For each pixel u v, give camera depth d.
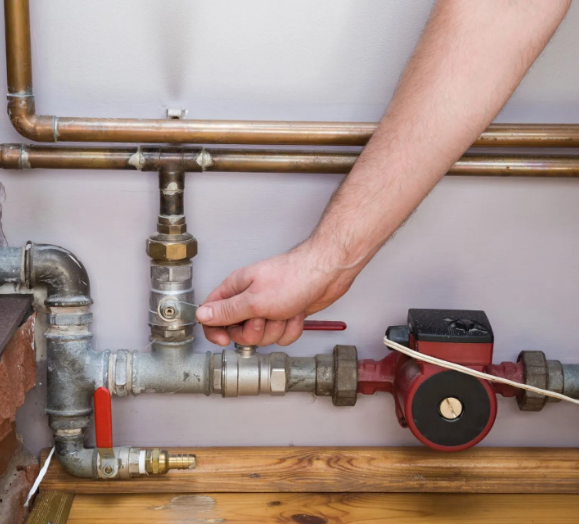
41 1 0.81
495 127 0.83
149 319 0.88
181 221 0.85
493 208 0.91
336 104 0.87
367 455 0.96
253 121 0.81
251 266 0.77
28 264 0.85
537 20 0.64
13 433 0.91
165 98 0.85
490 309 0.96
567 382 0.92
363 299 0.94
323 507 0.91
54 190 0.87
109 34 0.82
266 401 0.97
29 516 0.87
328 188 0.89
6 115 0.84
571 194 0.91
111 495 0.92
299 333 0.80
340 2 0.83
